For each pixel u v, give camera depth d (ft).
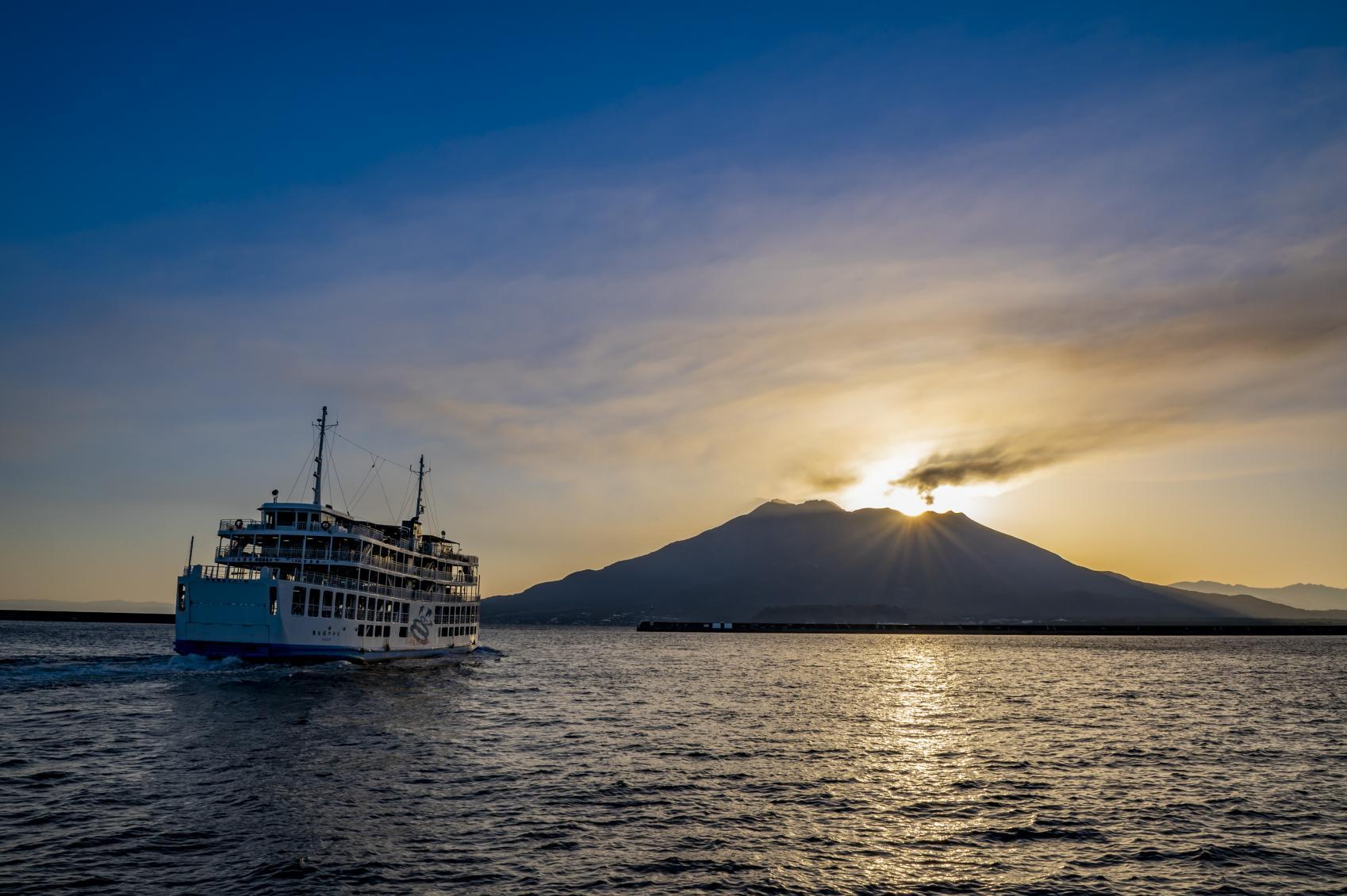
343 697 195.72
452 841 89.76
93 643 439.63
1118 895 78.18
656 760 138.10
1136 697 254.27
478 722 176.24
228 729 149.89
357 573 241.55
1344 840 95.86
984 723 189.57
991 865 86.07
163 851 83.76
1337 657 528.22
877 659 491.72
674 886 78.23
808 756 143.74
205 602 218.18
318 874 78.38
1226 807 109.91
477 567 339.77
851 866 85.10
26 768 116.98
